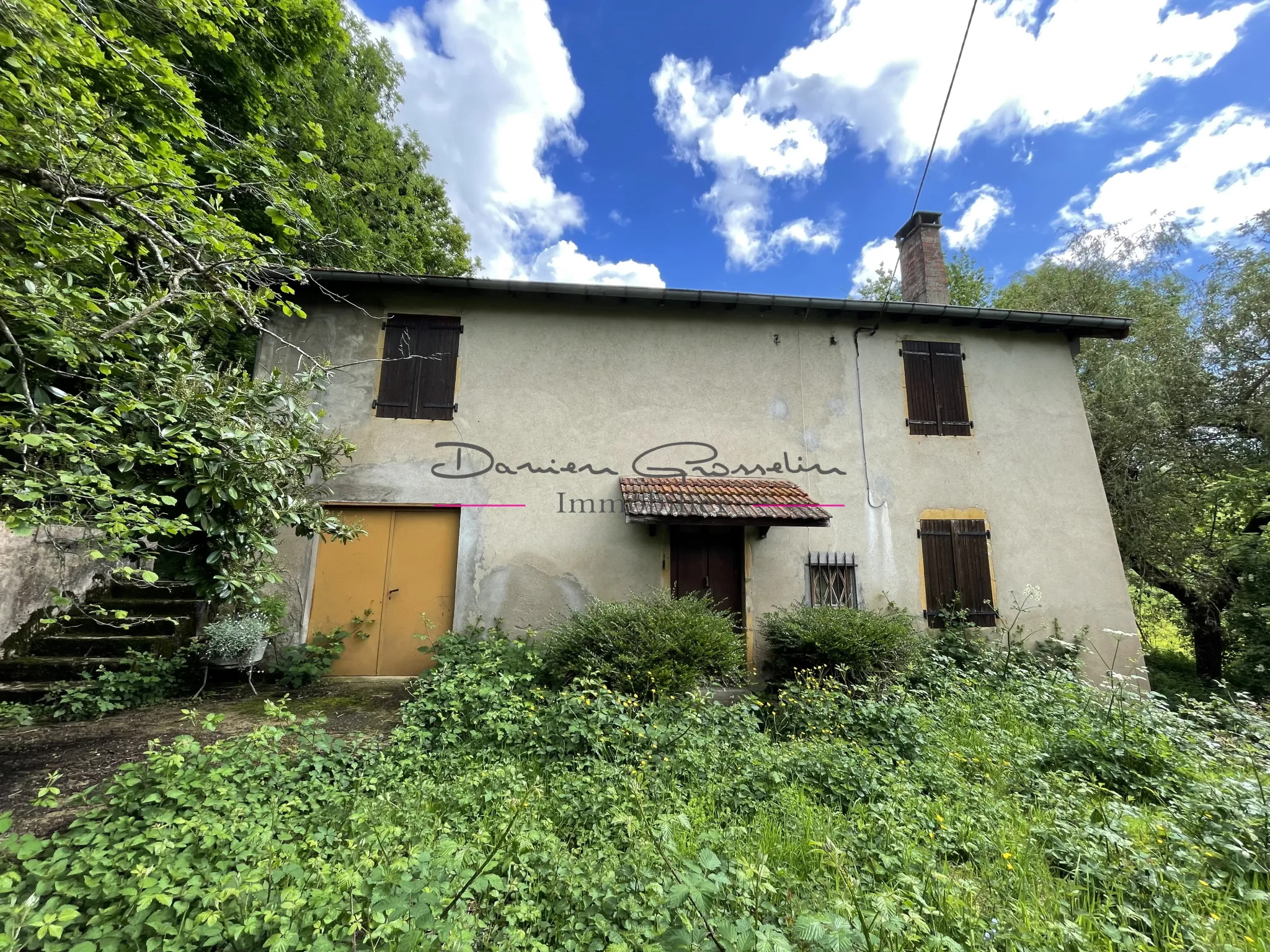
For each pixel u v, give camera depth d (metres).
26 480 2.95
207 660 5.27
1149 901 2.32
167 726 4.33
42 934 1.57
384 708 5.06
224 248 4.34
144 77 4.44
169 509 4.24
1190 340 10.54
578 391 7.18
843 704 4.80
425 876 2.00
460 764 3.69
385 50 11.60
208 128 5.00
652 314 7.50
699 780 3.52
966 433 7.62
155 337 4.08
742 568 6.84
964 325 7.91
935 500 7.37
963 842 2.84
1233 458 9.97
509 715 4.11
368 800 3.00
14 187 3.68
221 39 5.19
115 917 1.87
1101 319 7.63
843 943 1.59
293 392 5.14
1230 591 10.02
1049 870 2.60
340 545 6.56
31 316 3.30
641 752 3.86
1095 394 10.44
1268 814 2.84
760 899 2.13
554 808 3.06
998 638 7.00
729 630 5.51
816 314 7.69
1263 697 8.32
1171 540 10.10
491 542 6.67
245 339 8.27
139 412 3.76
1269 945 2.07
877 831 2.86
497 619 6.36
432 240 13.16
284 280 6.28
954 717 4.83
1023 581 7.25
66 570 5.98
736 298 7.17
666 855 2.28
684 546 6.89
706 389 7.39
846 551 7.09
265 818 2.58
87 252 4.15
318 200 8.14
